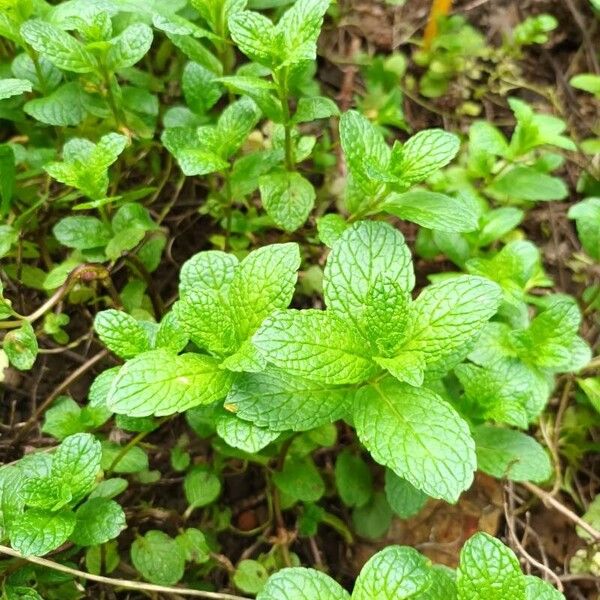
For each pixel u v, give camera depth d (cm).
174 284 36
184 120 34
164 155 37
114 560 29
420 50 43
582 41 44
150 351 23
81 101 33
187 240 37
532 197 36
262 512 32
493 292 22
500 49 44
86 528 24
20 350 29
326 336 21
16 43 32
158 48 39
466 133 42
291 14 27
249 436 23
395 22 44
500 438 28
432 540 32
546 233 39
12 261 34
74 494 23
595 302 35
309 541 31
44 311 30
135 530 30
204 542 29
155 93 38
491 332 29
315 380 22
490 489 32
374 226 23
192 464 31
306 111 30
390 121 39
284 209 30
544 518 32
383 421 22
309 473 30
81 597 28
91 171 29
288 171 31
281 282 23
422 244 35
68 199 33
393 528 32
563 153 41
